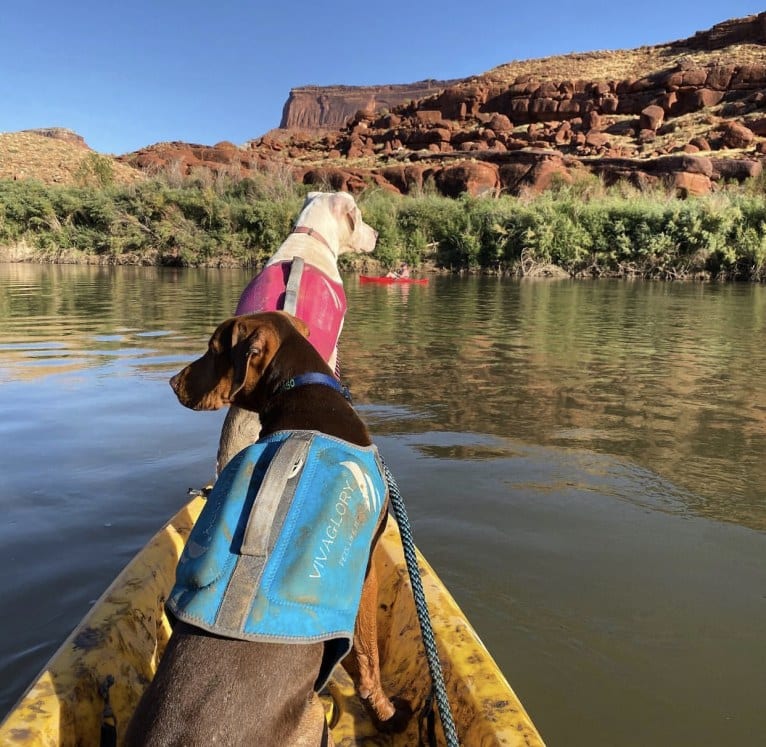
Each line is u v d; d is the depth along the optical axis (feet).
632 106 151.84
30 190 100.22
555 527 10.69
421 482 12.41
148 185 99.40
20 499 11.45
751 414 17.35
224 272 80.38
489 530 10.55
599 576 9.27
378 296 51.90
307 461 4.15
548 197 92.79
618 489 12.26
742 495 12.08
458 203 94.73
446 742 4.83
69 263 95.20
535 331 32.40
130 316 35.99
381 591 7.21
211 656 3.57
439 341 28.60
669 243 78.54
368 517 4.18
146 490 11.91
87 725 4.88
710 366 23.81
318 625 3.69
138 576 6.55
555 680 7.19
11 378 20.43
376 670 5.55
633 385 20.57
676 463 13.64
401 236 89.35
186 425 15.76
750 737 6.44
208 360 5.31
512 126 162.30
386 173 122.42
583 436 15.26
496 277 81.76
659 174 106.01
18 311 37.86
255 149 181.06
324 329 7.80
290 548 3.79
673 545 10.20
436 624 6.26
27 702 4.69
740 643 7.87
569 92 160.45
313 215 9.12
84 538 10.07
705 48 172.65
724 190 97.35
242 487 4.08
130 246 95.40
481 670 5.59
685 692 7.04
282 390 4.90
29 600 8.41
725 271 76.79
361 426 4.78
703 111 141.79
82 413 16.67
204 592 3.70
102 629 5.62
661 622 8.24
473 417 16.71
